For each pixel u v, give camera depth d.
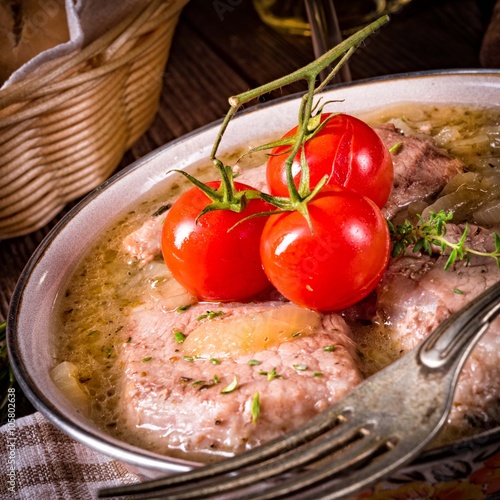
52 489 0.35
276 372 0.31
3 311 0.44
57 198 0.48
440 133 0.40
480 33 0.55
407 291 0.32
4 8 0.47
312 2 0.45
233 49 0.58
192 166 0.41
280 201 0.30
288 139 0.31
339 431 0.27
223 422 0.30
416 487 0.28
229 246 0.32
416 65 0.53
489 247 0.33
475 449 0.27
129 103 0.49
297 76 0.30
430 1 0.59
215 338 0.32
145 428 0.31
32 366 0.32
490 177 0.37
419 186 0.37
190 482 0.27
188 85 0.56
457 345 0.27
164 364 0.32
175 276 0.33
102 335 0.35
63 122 0.45
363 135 0.32
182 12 0.64
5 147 0.44
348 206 0.30
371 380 0.27
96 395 0.33
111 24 0.46
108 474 0.35
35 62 0.43
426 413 0.26
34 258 0.36
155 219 0.38
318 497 0.26
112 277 0.37
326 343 0.31
